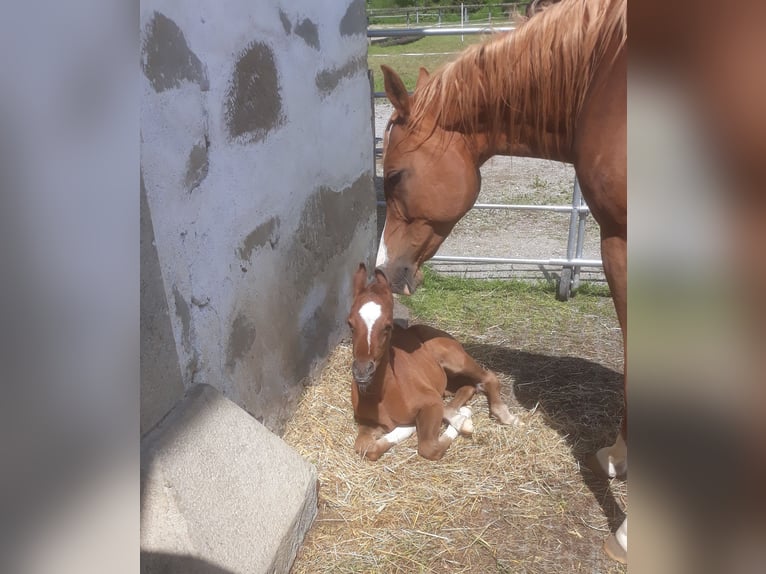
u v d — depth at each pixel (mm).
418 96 1812
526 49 1658
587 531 1697
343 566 1576
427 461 1973
